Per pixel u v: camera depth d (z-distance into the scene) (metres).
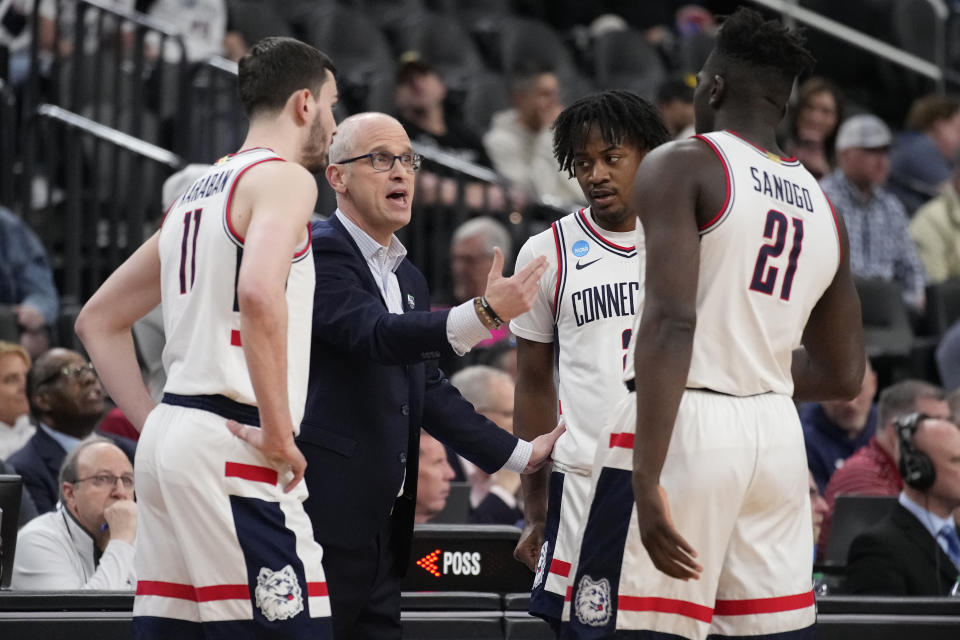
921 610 11.62
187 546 9.01
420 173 24.80
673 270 8.34
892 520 14.65
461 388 17.45
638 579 8.65
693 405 8.59
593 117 10.72
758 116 8.98
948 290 26.59
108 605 10.84
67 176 23.05
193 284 9.26
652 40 36.94
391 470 10.71
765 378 8.76
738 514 8.69
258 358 8.65
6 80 25.44
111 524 13.33
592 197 10.84
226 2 29.08
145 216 23.94
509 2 36.53
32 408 16.25
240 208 9.11
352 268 10.70
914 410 17.70
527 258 11.17
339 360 10.64
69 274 23.00
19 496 11.95
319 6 31.83
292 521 9.17
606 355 10.75
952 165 32.28
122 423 17.53
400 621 11.12
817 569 15.14
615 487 8.78
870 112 36.09
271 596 8.95
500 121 27.98
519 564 12.09
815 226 8.94
